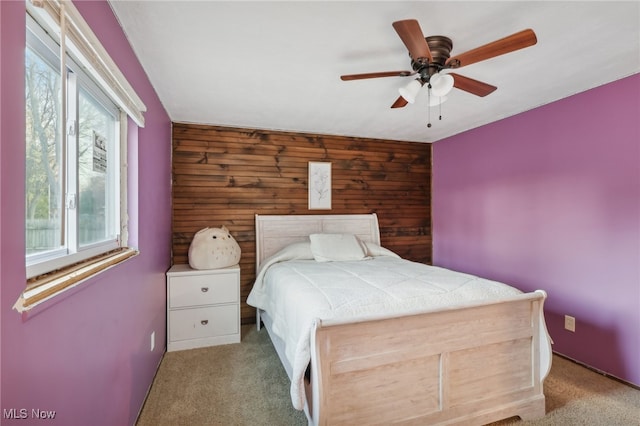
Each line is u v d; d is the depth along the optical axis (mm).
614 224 2168
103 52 1129
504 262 3064
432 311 1490
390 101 2592
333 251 3014
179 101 2551
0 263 638
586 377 2180
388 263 2791
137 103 1598
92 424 1094
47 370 812
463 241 3623
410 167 4090
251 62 1895
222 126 3277
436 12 1419
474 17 1459
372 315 1403
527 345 1749
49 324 825
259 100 2553
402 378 1488
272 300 2404
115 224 1597
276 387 2064
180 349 2633
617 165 2152
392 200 3998
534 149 2754
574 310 2418
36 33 864
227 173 3287
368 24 1512
